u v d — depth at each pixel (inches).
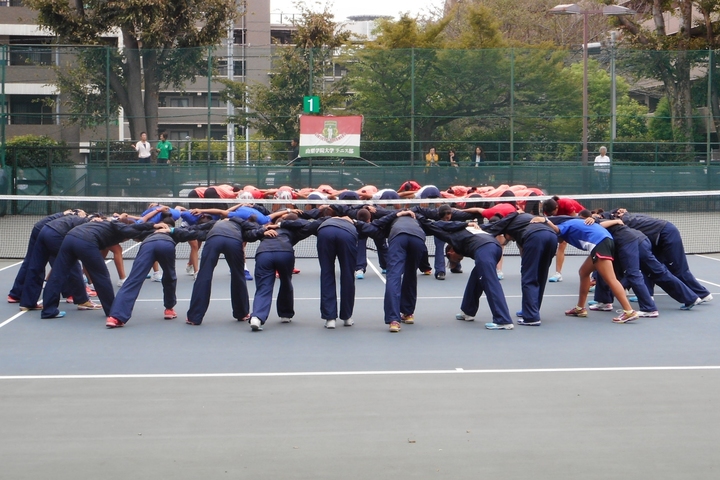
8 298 506.6
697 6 1441.9
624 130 1185.4
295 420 274.1
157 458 240.4
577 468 231.9
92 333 418.0
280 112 1146.7
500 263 600.4
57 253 472.4
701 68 1175.6
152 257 442.3
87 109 1126.4
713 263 690.8
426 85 1143.0
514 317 462.9
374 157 1144.2
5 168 1095.6
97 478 226.2
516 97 1154.0
